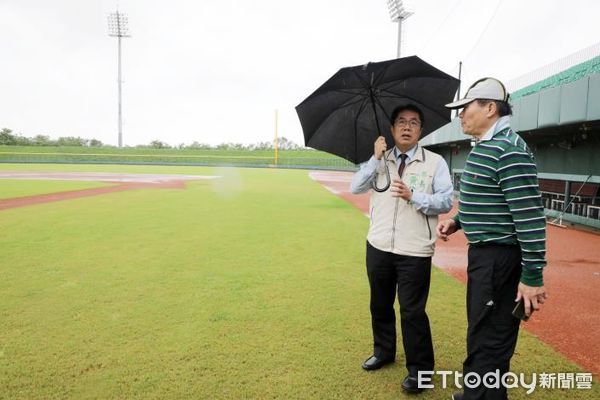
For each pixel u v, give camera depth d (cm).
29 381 296
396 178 296
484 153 220
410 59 268
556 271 606
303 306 442
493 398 234
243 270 575
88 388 288
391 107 300
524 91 1642
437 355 340
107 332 375
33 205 1253
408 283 287
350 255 664
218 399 276
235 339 363
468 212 230
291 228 902
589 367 323
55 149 6109
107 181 2353
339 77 285
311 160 5269
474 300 233
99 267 582
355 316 416
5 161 5312
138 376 303
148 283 514
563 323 410
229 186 2092
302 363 324
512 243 222
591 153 1006
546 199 1202
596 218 1004
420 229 285
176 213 1110
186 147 8338
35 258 628
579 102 852
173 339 362
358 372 313
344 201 1454
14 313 417
